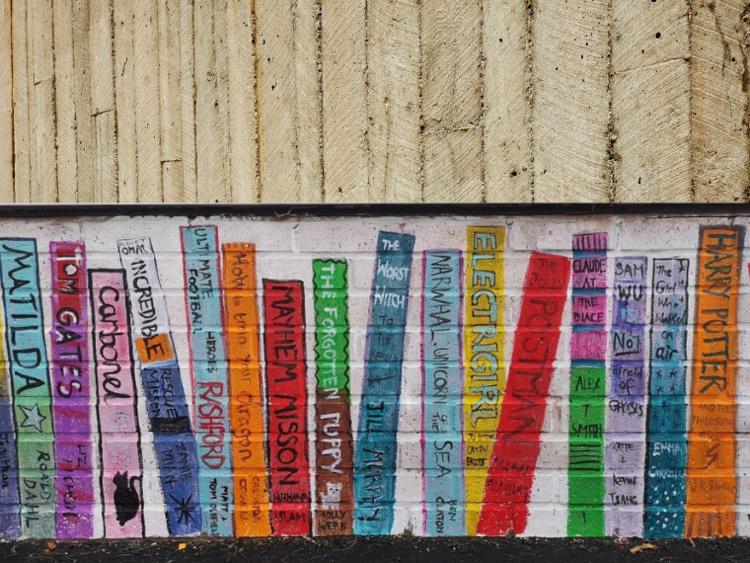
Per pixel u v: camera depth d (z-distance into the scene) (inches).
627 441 82.7
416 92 90.5
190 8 108.7
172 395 84.3
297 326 83.2
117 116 121.4
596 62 83.0
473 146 88.4
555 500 83.7
